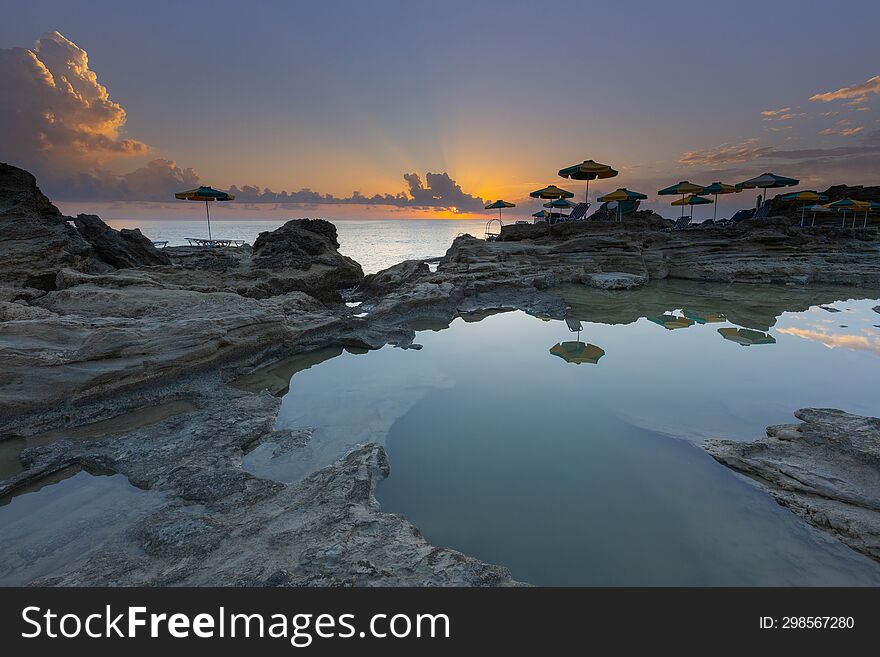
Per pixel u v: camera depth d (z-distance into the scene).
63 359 9.58
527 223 34.38
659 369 13.03
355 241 75.31
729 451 8.20
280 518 6.14
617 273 27.53
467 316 20.09
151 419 9.66
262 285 19.98
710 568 5.67
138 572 5.04
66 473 7.59
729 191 36.75
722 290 24.78
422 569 5.14
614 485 7.54
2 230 14.91
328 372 12.95
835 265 26.69
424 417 10.14
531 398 11.13
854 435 8.02
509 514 6.81
